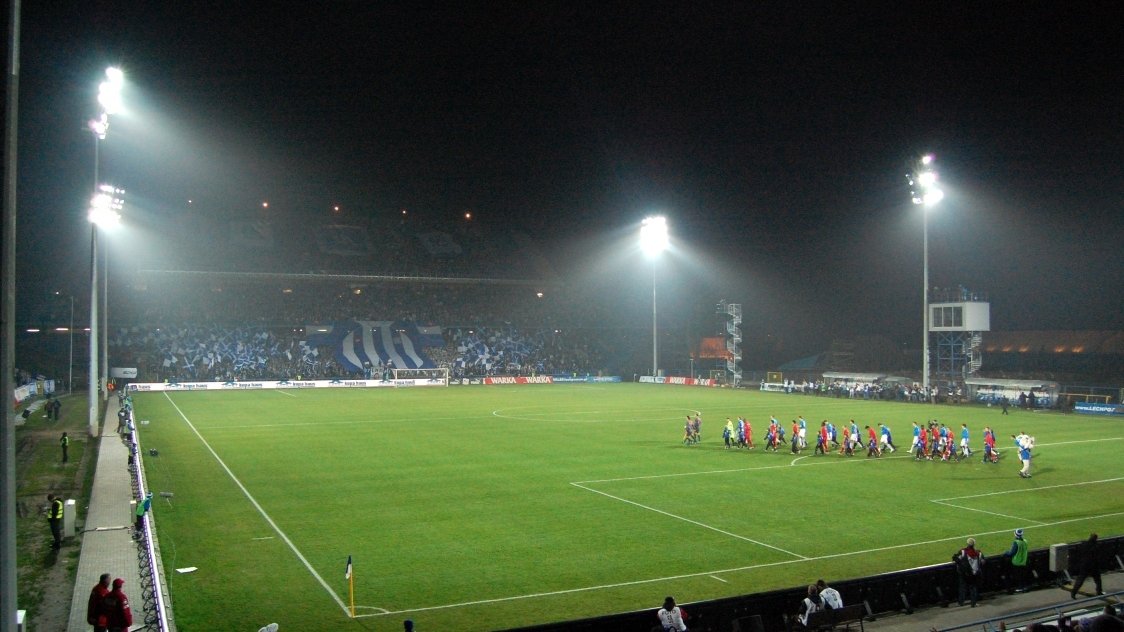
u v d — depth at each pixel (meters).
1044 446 42.78
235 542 22.97
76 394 74.75
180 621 16.81
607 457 38.41
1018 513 26.80
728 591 18.80
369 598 18.31
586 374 107.44
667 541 23.09
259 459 37.66
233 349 95.62
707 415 58.72
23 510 27.05
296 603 17.95
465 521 25.44
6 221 9.06
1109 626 7.63
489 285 118.25
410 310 114.44
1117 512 27.05
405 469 34.91
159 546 22.52
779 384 86.12
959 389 71.56
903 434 47.50
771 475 33.72
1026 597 18.69
